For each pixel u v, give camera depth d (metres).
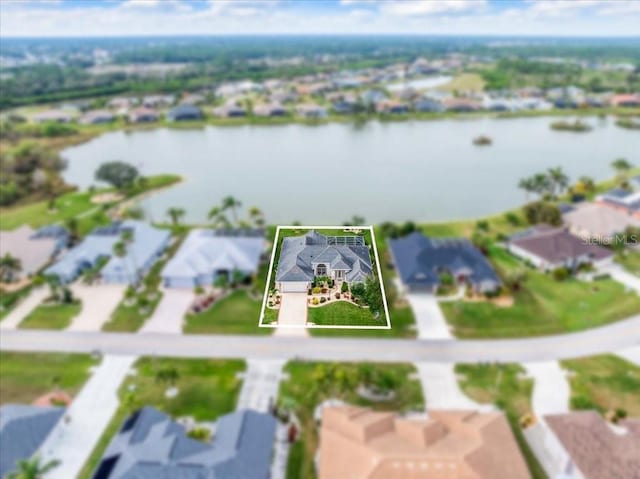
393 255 62.59
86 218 80.62
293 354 45.84
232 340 48.16
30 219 80.31
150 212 83.44
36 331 50.28
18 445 33.66
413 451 30.88
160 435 33.47
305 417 38.47
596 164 104.81
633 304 52.94
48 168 99.12
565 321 50.44
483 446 31.55
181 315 52.81
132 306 54.69
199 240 65.06
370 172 102.94
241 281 58.81
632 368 43.44
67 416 38.78
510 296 55.09
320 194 90.38
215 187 95.38
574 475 32.62
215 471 30.59
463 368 43.72
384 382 39.41
